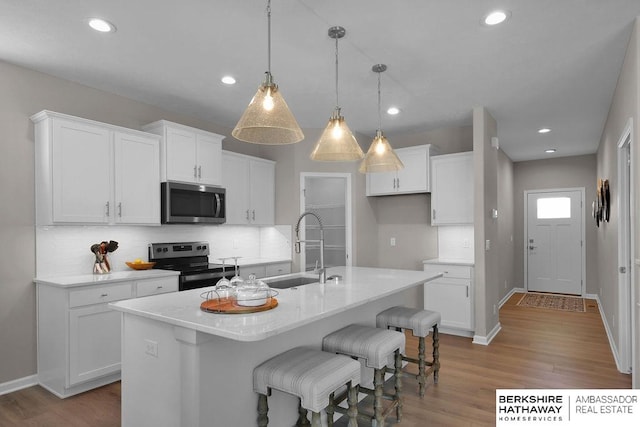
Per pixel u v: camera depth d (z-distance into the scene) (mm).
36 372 3100
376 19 2424
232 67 3135
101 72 3213
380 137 3025
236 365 1881
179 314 1805
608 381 3074
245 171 4680
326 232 5387
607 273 4535
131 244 3795
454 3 2256
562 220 6992
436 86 3568
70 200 3061
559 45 2768
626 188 3328
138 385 1977
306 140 5109
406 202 5359
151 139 3611
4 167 2984
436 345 3090
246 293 1918
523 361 3561
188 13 2352
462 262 4426
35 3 2240
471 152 4539
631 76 2633
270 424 2090
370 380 2977
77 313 2889
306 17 2398
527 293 7133
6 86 3006
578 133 5281
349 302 2076
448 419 2504
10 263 3000
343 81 3443
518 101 3979
